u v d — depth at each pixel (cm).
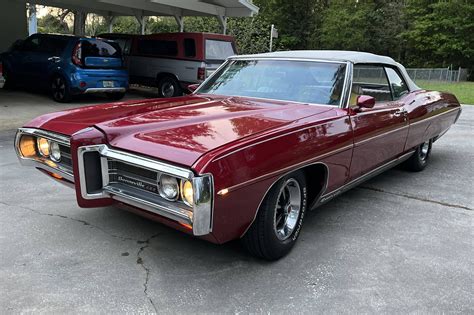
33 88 1209
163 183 273
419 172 618
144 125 314
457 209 466
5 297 273
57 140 331
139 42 1362
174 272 312
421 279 314
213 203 261
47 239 357
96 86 1141
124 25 3934
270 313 268
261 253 323
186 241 361
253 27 2655
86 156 298
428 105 546
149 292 285
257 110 363
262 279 306
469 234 399
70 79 1099
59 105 1091
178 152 269
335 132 359
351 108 390
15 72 1229
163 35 1294
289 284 301
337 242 372
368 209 458
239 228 290
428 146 624
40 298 273
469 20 3844
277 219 332
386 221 425
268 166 293
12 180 506
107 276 303
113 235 368
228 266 323
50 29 4131
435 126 583
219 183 262
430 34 4072
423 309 277
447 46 3909
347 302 282
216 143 278
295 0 4466
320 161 342
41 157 363
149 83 1352
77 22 2717
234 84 450
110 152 293
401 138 485
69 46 1110
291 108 374
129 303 272
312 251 353
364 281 309
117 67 1194
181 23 1670
